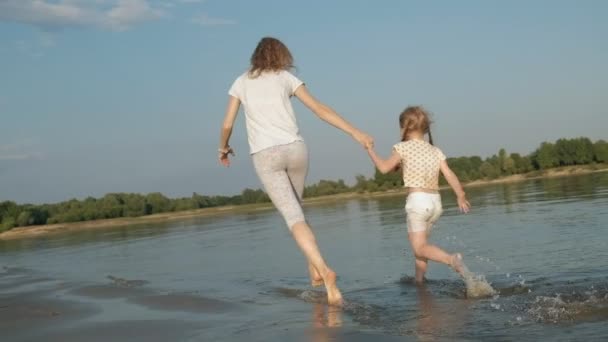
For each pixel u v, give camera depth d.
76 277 7.02
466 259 5.92
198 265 7.67
